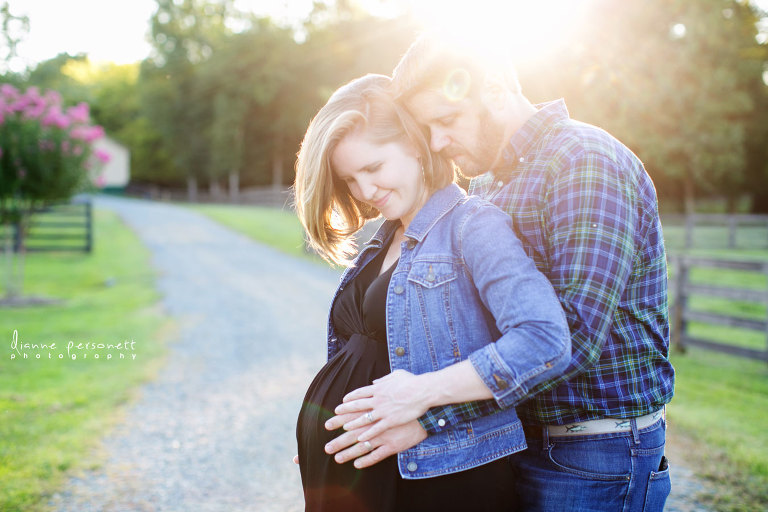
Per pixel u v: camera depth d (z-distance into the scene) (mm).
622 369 1416
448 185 1533
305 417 1681
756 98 28922
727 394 5012
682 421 4195
